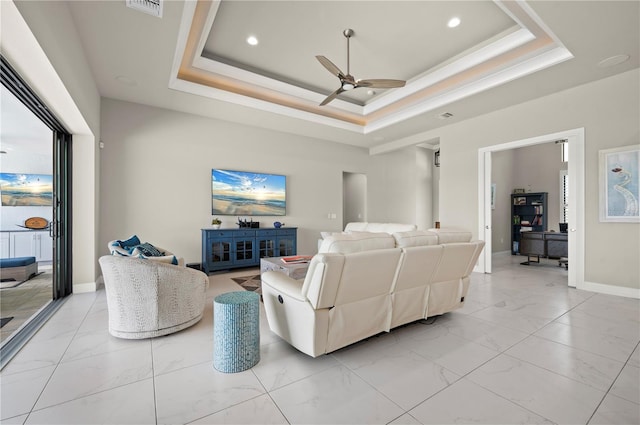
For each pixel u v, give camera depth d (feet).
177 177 15.51
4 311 9.64
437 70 13.24
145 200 14.65
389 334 7.89
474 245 8.66
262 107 15.28
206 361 6.36
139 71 11.30
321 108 17.28
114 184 13.88
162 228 15.08
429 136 19.07
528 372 5.94
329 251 6.10
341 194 22.16
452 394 5.19
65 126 10.73
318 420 4.51
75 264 11.75
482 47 11.48
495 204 23.24
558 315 9.38
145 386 5.40
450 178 17.74
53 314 9.25
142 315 7.35
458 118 16.66
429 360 6.45
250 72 13.32
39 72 6.76
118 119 13.99
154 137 14.89
